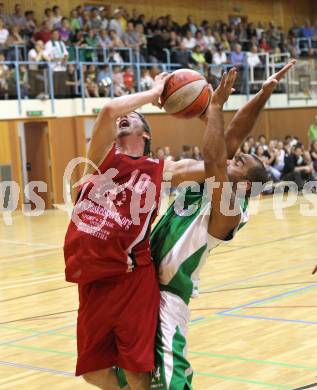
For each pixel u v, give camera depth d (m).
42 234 14.02
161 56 21.45
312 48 26.05
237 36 24.92
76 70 19.52
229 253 10.62
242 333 5.99
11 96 18.52
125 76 20.20
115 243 3.56
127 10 23.88
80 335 3.72
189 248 3.71
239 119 3.95
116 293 3.60
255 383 4.70
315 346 5.50
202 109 3.73
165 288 3.74
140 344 3.56
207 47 23.09
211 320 6.49
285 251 10.60
